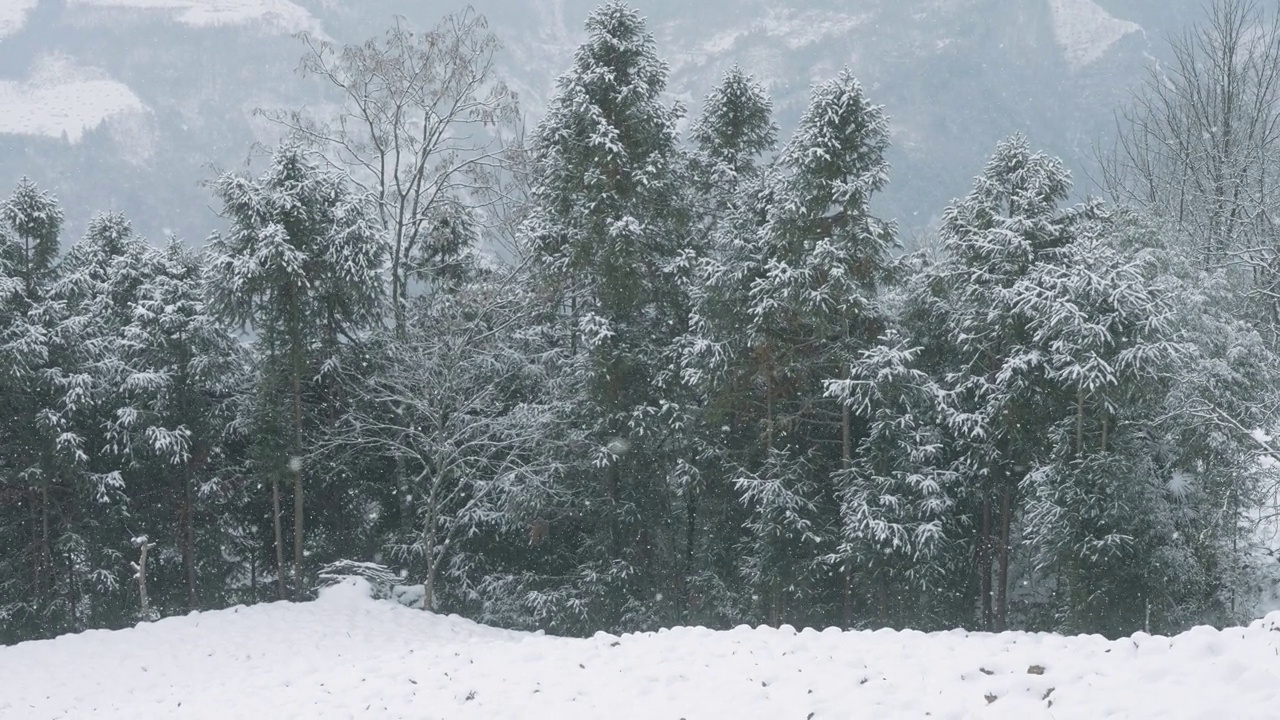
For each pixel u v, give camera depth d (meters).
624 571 24.52
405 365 25.05
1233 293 25.61
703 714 9.63
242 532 29.16
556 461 25.06
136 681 16.06
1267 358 22.20
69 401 24.77
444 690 11.61
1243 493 21.64
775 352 23.23
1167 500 21.44
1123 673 9.04
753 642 12.09
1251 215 31.17
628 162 24.69
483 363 25.41
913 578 22.06
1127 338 20.03
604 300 24.98
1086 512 20.38
